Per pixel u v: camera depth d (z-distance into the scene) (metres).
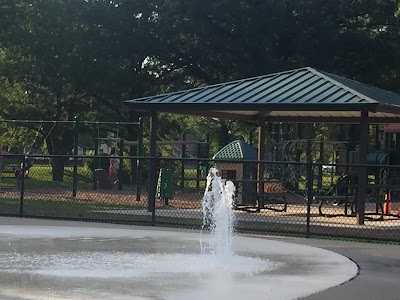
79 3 40.22
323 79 20.88
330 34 39.97
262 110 19.80
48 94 43.38
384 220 20.27
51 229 15.27
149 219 17.66
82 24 40.44
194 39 41.56
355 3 40.91
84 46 39.94
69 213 19.06
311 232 15.73
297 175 30.70
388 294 9.05
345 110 18.75
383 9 41.16
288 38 40.91
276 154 31.39
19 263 10.62
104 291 8.57
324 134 42.56
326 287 9.37
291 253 12.56
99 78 39.94
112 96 41.28
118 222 17.09
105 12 40.28
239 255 12.12
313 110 19.11
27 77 42.03
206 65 43.41
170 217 17.94
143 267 10.50
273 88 20.83
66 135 42.25
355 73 40.31
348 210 23.12
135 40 40.91
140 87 42.34
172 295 8.45
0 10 40.12
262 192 22.41
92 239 13.78
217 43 40.44
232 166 24.00
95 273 9.84
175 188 31.22
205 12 39.59
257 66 40.50
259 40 40.03
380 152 30.03
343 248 13.60
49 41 40.12
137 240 13.80
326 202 25.73
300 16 40.59
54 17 40.16
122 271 10.08
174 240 13.90
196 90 21.89
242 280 9.64
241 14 39.78
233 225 16.45
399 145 32.72
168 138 50.84
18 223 16.41
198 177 29.94
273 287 9.21
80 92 42.09
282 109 19.34
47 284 8.91
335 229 16.88
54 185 33.72
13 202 22.36
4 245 12.64
